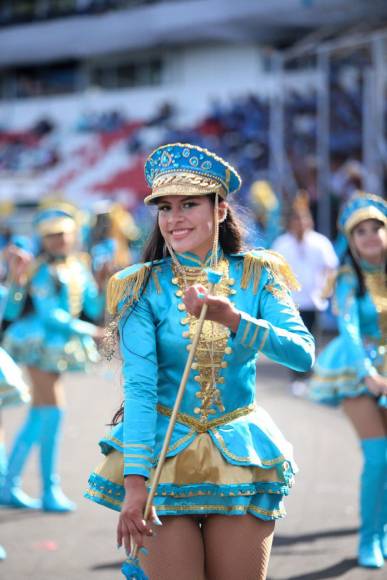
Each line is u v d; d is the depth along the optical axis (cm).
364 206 1359
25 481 1859
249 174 6097
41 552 1387
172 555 766
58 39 7844
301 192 4853
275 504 797
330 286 1392
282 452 800
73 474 1877
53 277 1675
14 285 1589
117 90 8025
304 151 5091
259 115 6444
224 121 6700
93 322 1744
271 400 2753
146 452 748
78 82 8250
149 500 734
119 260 1900
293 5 6244
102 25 7556
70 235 1720
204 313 728
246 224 871
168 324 798
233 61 7362
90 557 1362
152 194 786
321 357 1417
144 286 809
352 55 4588
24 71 8438
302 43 4838
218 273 734
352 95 4638
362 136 4638
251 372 815
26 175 7394
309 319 2931
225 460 780
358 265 1370
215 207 796
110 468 806
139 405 761
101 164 7281
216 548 782
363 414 1344
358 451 2055
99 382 3228
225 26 6906
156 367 785
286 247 2931
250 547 780
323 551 1380
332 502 1647
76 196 7088
